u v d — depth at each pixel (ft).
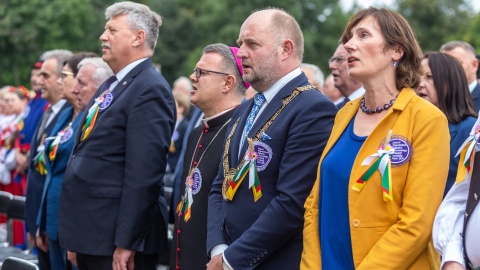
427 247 10.61
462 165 10.39
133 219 14.80
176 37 144.97
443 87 14.84
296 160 11.85
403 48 10.87
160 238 15.71
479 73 20.16
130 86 15.39
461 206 10.29
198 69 14.83
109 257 15.15
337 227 10.73
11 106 30.09
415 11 148.77
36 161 19.84
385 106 10.84
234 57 14.89
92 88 17.99
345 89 17.60
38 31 104.27
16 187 27.89
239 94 14.92
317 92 12.37
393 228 10.27
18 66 103.50
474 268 9.89
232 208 12.37
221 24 137.69
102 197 15.15
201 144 14.73
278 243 11.73
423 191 10.24
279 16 12.59
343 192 10.73
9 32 101.40
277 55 12.44
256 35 12.44
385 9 11.07
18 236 26.73
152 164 14.97
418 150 10.38
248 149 12.28
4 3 103.14
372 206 10.49
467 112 14.80
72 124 18.48
